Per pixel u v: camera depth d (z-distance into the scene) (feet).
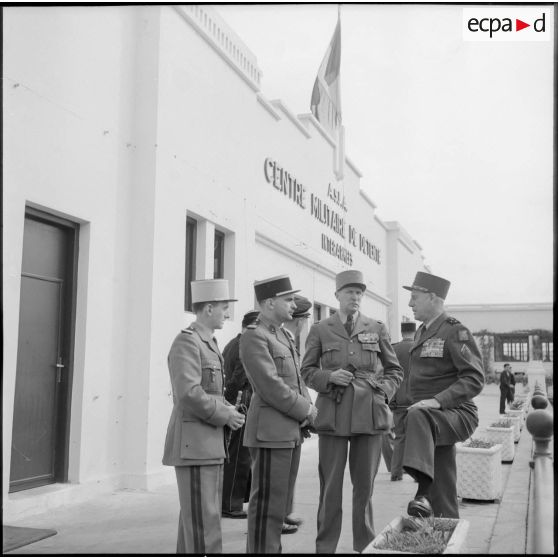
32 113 19.03
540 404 16.40
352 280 14.96
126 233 23.27
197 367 12.59
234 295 30.22
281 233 37.91
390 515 19.17
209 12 28.12
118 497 20.88
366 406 14.15
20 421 19.12
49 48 19.83
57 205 19.95
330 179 48.26
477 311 96.89
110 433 22.11
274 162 37.14
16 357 18.03
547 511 11.80
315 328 15.23
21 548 15.25
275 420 13.33
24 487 19.22
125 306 23.12
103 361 21.90
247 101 32.48
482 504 21.13
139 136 23.81
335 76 46.73
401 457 24.49
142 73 24.03
